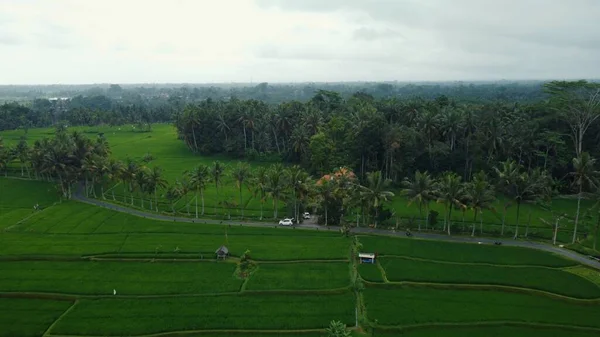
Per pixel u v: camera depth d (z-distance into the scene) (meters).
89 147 134.62
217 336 61.69
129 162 127.75
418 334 61.88
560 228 102.25
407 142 135.38
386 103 178.75
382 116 149.75
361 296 72.06
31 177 151.62
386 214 102.88
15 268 81.62
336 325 50.00
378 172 102.25
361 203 100.19
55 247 90.44
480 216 111.62
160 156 188.75
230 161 178.00
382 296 71.88
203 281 76.69
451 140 143.00
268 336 61.66
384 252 87.94
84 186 143.25
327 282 75.94
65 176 131.62
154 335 61.78
